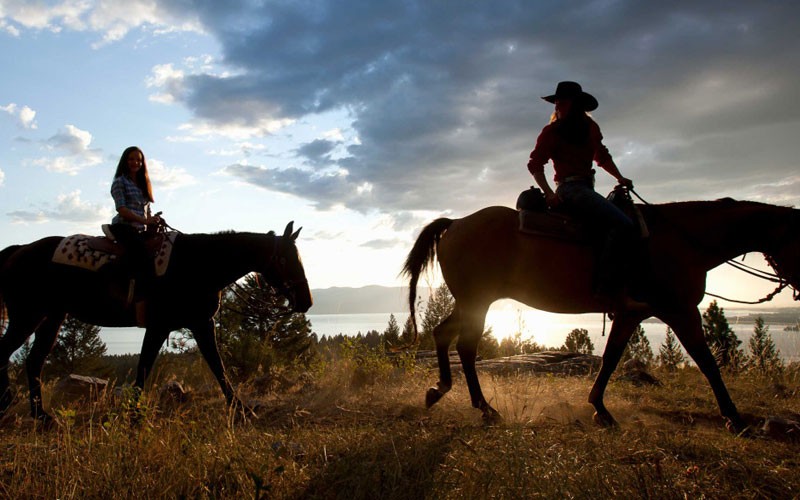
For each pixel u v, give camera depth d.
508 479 2.99
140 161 6.29
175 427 4.04
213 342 6.21
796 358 8.45
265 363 16.36
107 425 3.85
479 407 5.46
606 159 5.77
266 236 6.47
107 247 5.94
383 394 6.71
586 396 6.47
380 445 3.88
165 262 5.97
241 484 3.15
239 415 5.68
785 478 3.23
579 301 5.58
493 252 5.64
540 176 5.61
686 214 5.62
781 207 5.58
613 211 5.25
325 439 4.22
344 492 3.15
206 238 6.26
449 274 5.86
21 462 3.65
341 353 8.55
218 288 6.26
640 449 3.77
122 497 2.98
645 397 6.67
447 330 6.01
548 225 5.48
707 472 3.35
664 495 2.91
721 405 5.11
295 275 6.47
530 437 3.93
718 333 22.88
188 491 3.07
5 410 5.53
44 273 5.80
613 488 2.96
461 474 3.16
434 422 5.12
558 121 5.66
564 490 2.87
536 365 9.71
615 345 5.58
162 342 5.98
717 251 5.53
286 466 3.42
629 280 5.30
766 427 4.68
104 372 32.94
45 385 7.26
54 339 6.12
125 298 5.91
